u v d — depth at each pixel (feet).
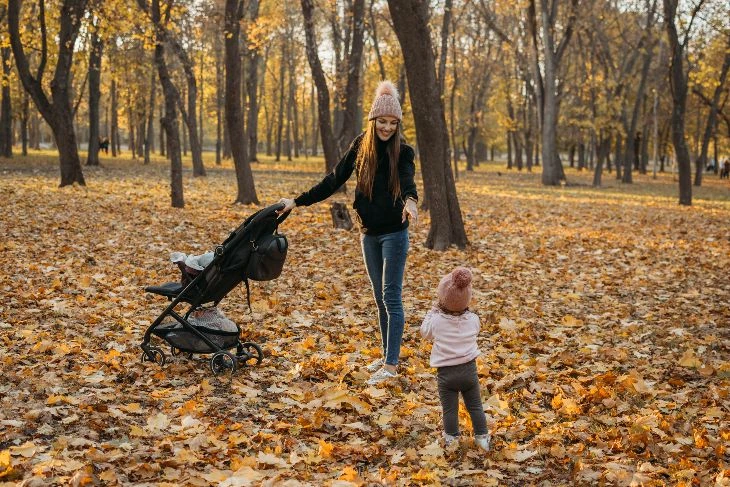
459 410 17.07
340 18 92.68
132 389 17.75
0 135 147.02
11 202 58.65
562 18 149.79
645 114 200.64
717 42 101.71
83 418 15.67
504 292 32.24
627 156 152.25
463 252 43.65
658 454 14.75
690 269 39.50
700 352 22.93
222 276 19.62
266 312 26.50
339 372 19.81
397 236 19.80
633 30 157.89
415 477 13.32
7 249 36.76
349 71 83.51
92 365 19.33
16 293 27.17
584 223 63.82
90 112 135.13
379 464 14.21
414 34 42.88
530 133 209.77
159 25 64.49
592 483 13.51
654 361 21.97
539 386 19.04
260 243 19.48
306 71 214.28
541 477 13.78
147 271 33.19
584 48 172.86
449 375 15.19
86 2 73.36
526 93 201.57
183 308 26.37
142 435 14.83
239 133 67.87
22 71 76.02
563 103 179.11
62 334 22.33
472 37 140.05
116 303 26.78
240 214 59.21
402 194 19.13
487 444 15.05
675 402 18.13
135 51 112.78
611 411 17.37
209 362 20.44
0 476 12.54
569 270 38.75
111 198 67.67
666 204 91.61
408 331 24.77
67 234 43.19
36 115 229.86
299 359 20.99
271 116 261.65
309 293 30.12
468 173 183.42
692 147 231.09
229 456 14.07
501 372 20.33
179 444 14.42
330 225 53.42
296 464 13.87
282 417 16.47
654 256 44.52
